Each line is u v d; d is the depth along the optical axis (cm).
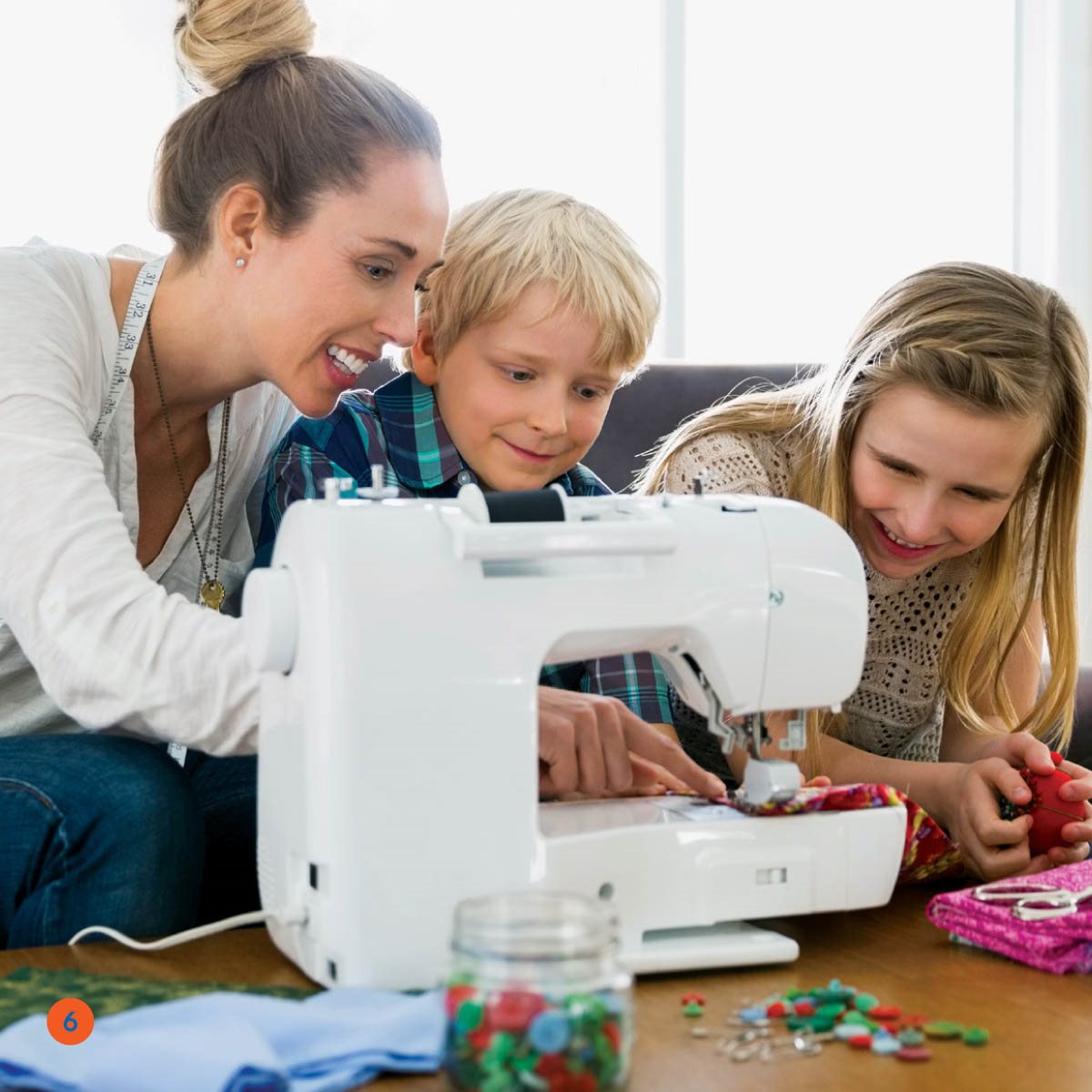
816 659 97
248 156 125
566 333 141
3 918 105
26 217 266
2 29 264
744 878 95
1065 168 321
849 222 316
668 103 299
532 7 293
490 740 87
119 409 131
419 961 85
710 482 152
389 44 286
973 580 162
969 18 322
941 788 126
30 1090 68
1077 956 90
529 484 147
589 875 90
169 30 271
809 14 311
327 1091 69
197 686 99
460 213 150
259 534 146
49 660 102
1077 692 190
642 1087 71
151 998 81
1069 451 151
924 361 134
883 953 96
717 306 308
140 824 102
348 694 85
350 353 128
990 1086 71
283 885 91
